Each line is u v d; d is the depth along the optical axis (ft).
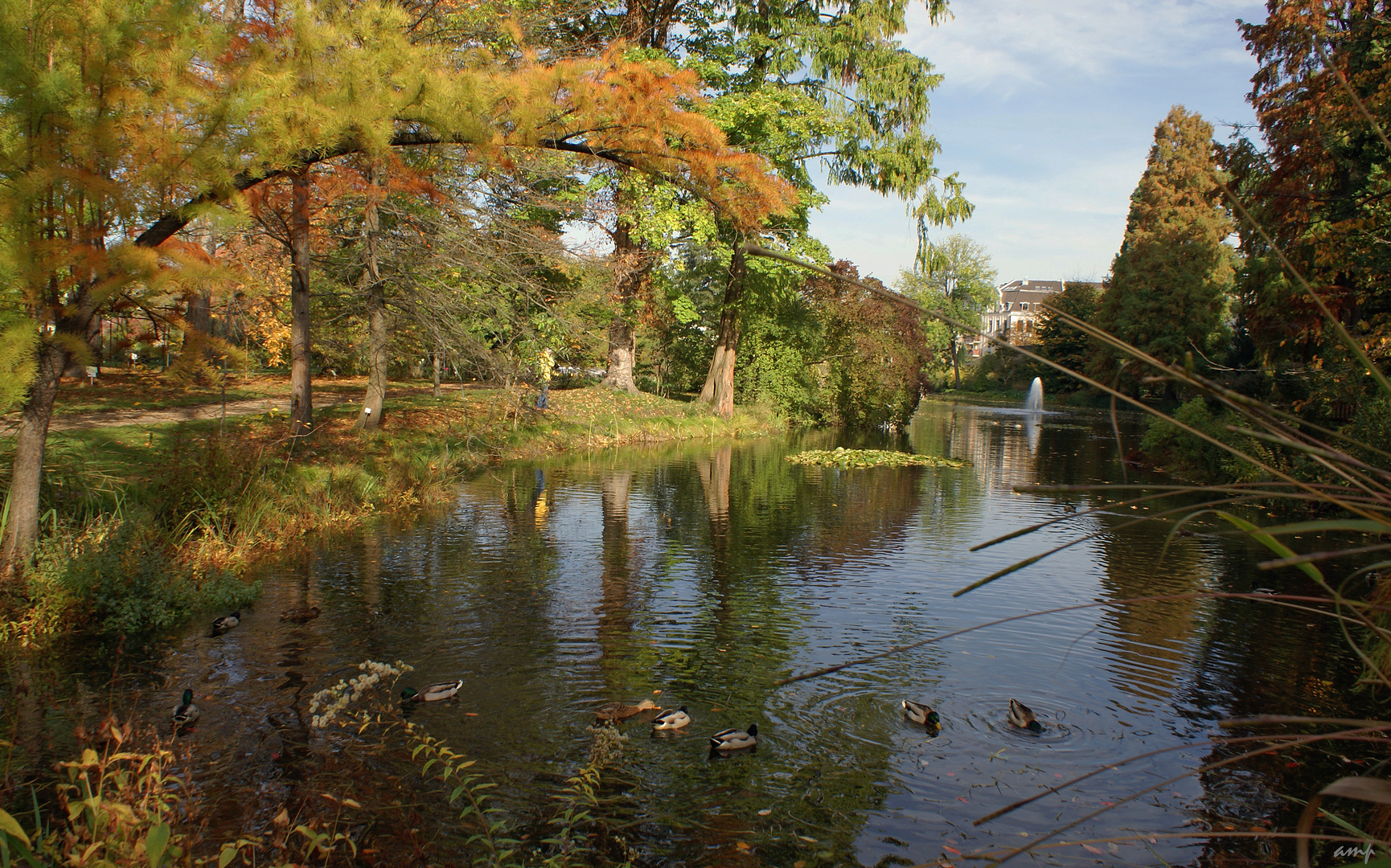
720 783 19.25
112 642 26.73
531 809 17.84
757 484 64.90
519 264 57.52
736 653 27.45
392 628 28.91
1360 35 57.82
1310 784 19.56
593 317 78.79
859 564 39.68
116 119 23.24
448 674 25.12
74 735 20.20
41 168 22.52
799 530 47.37
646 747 20.86
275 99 24.36
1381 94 51.88
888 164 88.89
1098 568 39.47
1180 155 169.48
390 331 63.52
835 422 131.03
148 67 23.18
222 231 27.58
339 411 72.38
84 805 12.80
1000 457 87.71
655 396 110.52
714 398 112.68
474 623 29.71
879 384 121.29
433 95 25.46
